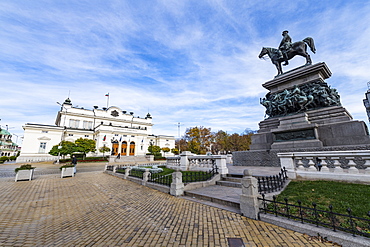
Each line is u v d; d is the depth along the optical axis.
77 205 6.37
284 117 14.04
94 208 5.98
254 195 4.73
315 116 12.80
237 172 10.18
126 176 12.37
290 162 7.99
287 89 15.35
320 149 10.96
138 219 4.87
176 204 6.09
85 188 9.47
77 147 32.16
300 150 11.73
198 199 6.54
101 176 14.52
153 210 5.58
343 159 6.91
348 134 10.90
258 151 13.85
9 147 79.44
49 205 6.39
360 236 3.16
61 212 5.63
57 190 9.01
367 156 6.28
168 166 14.98
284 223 3.99
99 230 4.25
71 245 3.54
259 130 15.60
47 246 3.53
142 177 10.68
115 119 53.12
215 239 3.64
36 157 38.44
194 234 3.88
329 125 11.73
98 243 3.60
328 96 12.87
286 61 16.67
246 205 4.76
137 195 7.65
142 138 48.94
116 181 11.70
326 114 12.36
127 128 47.00
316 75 13.97
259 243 3.43
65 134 42.78
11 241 3.74
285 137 13.29
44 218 5.11
